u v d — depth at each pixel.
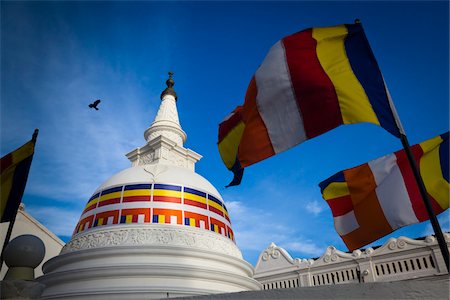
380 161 10.12
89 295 12.16
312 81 7.33
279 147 7.15
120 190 16.25
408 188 9.49
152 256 13.80
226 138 8.85
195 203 16.45
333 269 22.45
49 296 13.08
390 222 9.41
